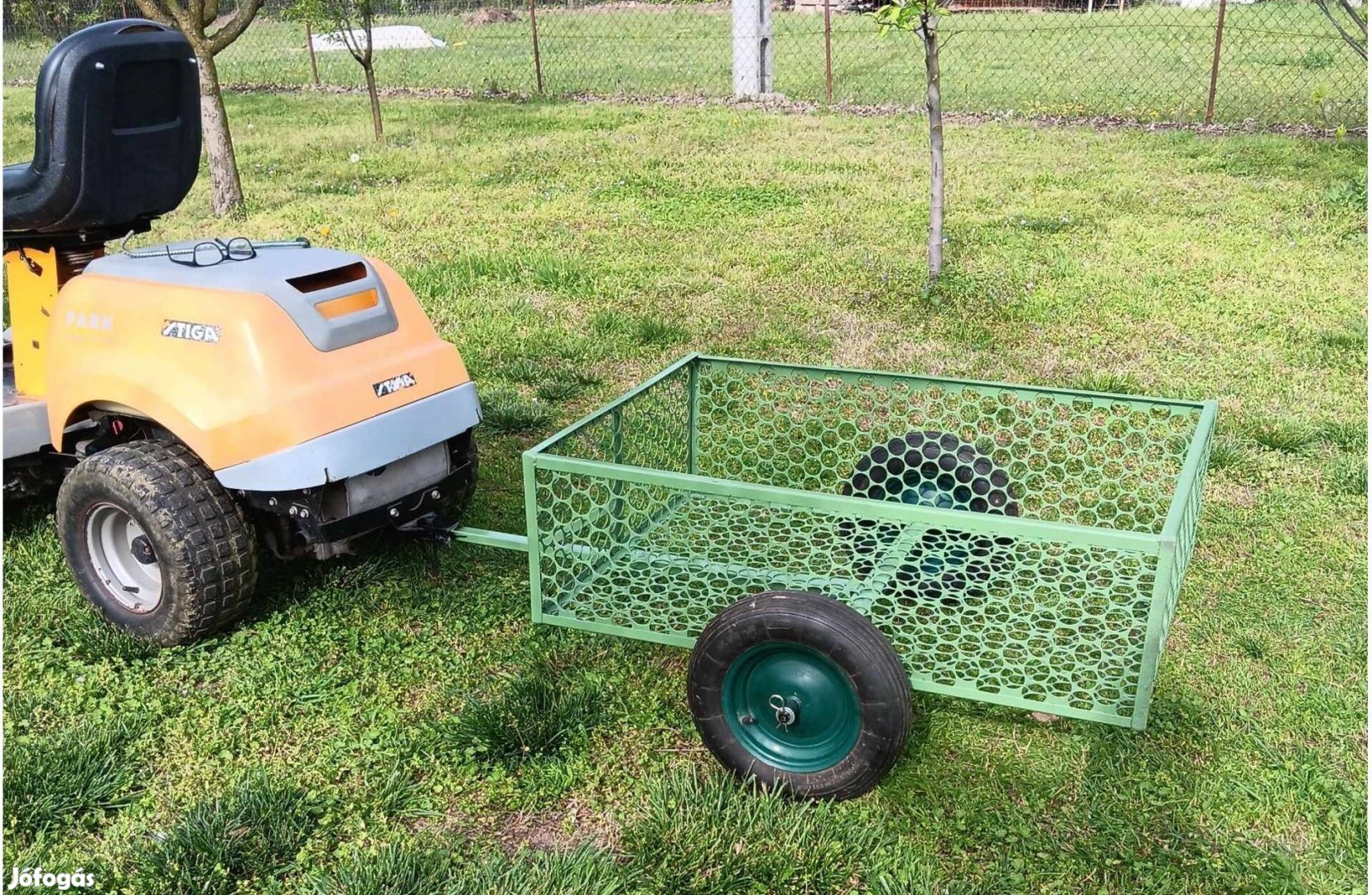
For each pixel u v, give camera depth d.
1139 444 4.90
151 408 3.34
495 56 19.42
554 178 10.16
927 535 3.50
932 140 6.77
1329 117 11.62
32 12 11.82
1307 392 5.46
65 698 3.36
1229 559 4.07
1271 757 3.08
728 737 2.94
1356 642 3.58
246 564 3.46
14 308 3.88
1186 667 3.47
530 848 2.84
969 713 3.28
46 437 3.84
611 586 3.24
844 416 5.11
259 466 3.21
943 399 4.82
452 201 9.35
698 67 17.41
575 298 6.98
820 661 2.78
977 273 7.11
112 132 3.46
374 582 3.93
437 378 3.60
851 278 7.21
